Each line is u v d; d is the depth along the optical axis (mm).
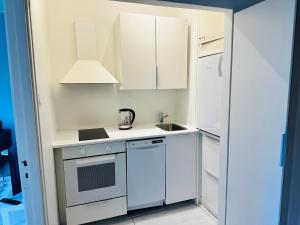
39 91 1332
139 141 2236
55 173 1994
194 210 2463
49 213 1504
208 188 2410
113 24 2613
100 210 2150
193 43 2547
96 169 2090
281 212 1174
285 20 1136
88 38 2439
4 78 3537
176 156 2424
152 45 2480
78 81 2207
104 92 2701
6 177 3184
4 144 3199
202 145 2490
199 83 2434
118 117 2801
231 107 1594
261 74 1307
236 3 1473
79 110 2613
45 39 1976
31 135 1188
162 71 2562
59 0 2377
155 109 2988
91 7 2504
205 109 2330
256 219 1411
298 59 1023
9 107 3604
